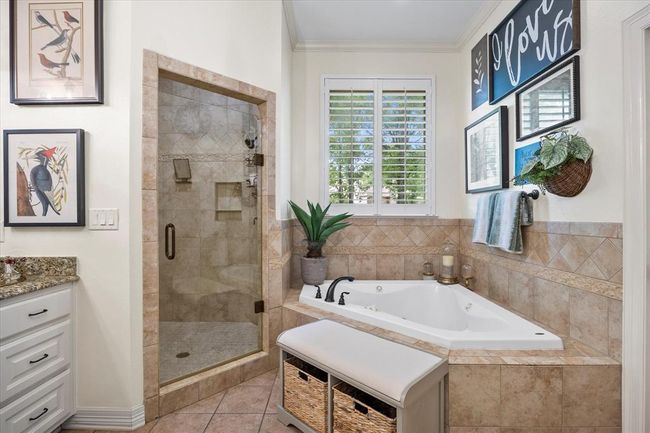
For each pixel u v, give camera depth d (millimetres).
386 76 3055
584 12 1608
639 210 1358
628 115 1386
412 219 3053
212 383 2002
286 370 1758
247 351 2314
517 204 2010
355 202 3064
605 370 1435
